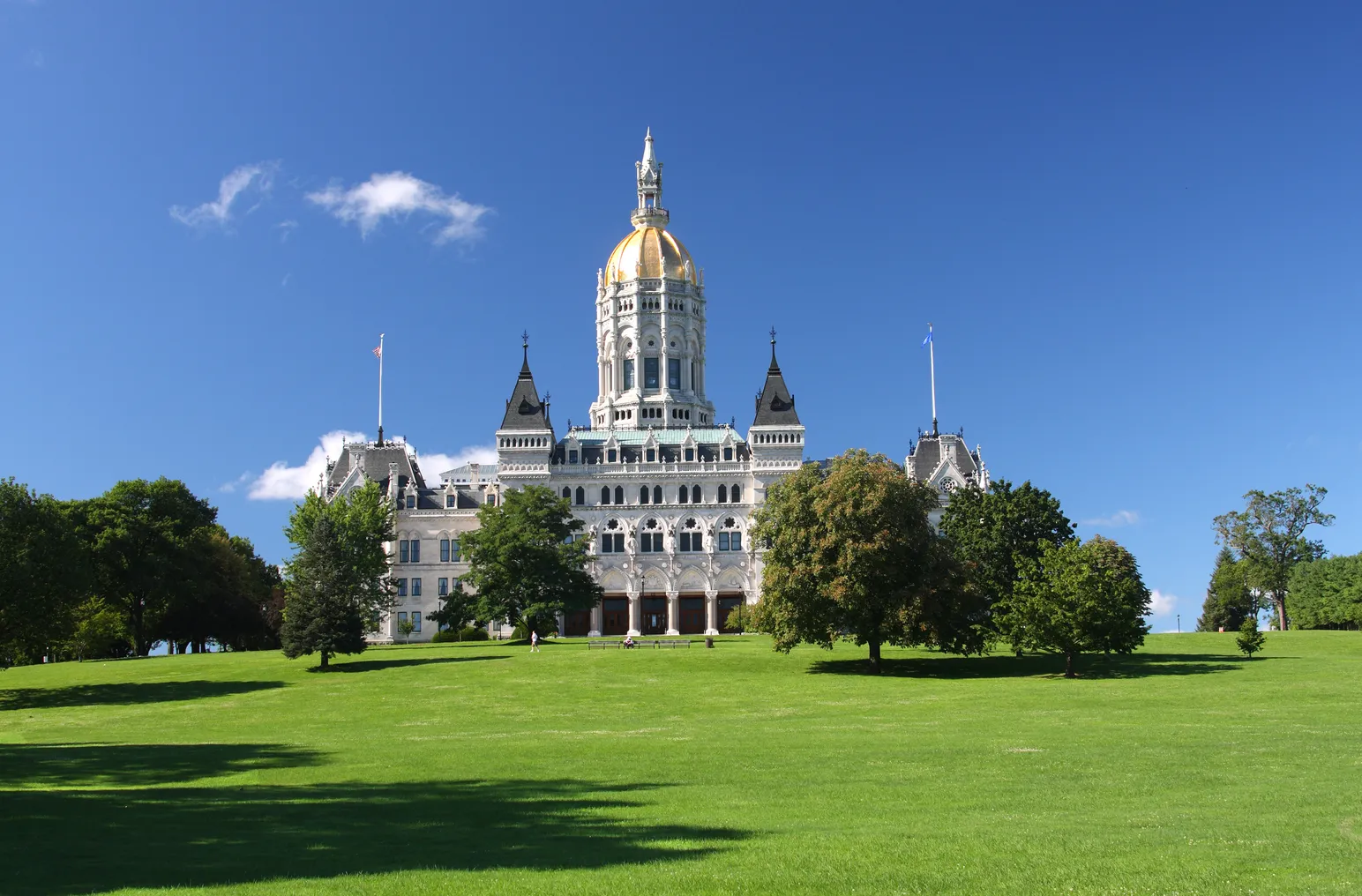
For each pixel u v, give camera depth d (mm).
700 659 116125
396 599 162875
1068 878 26562
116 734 76750
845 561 101875
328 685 103875
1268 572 174000
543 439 178750
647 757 54438
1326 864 27562
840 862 28672
